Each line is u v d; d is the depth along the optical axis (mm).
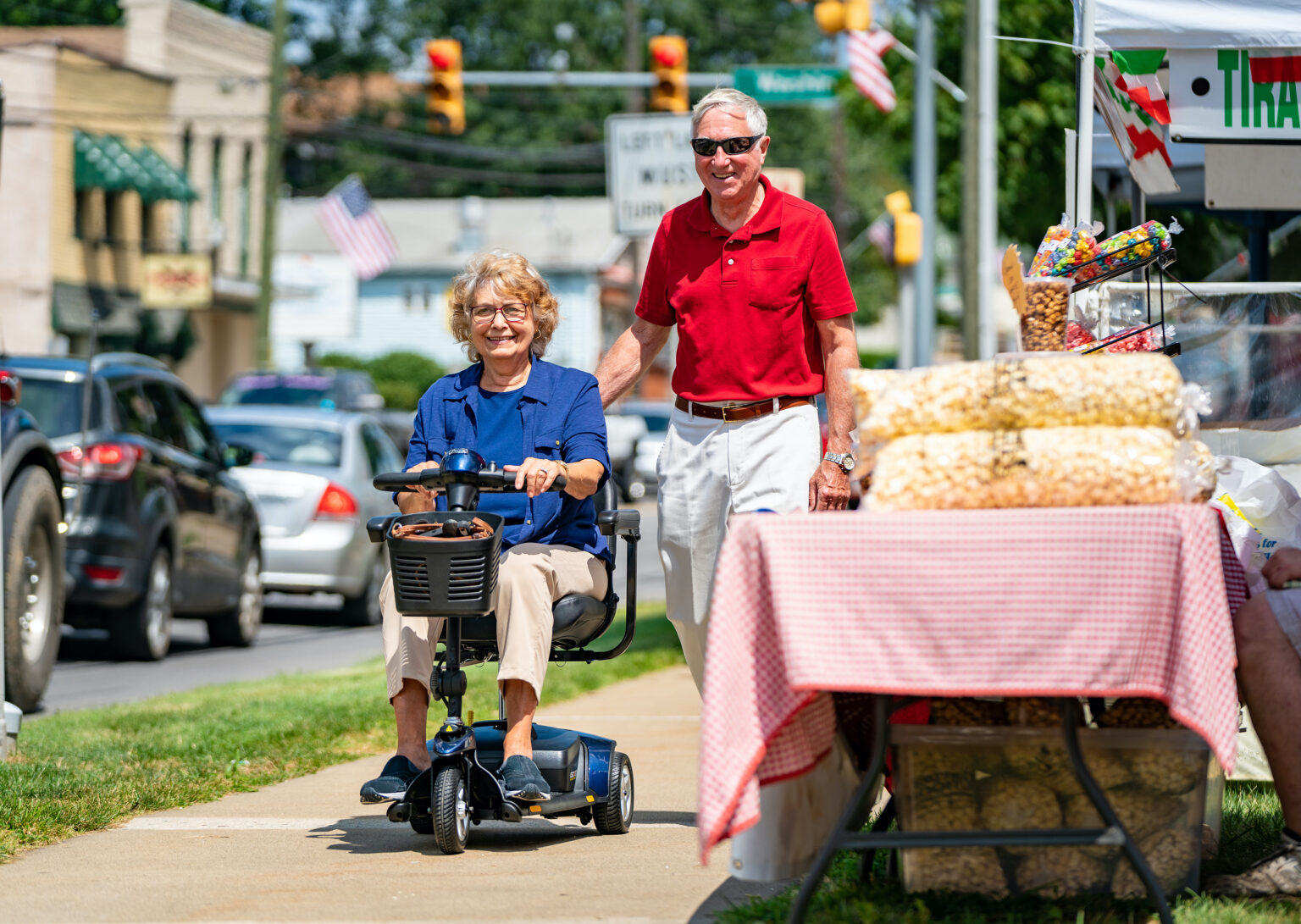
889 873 7371
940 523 6137
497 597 8875
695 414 9117
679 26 104688
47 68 59156
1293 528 8266
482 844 8922
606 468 9234
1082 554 6074
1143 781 6691
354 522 24875
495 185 108500
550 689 15781
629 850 8688
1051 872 6781
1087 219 10391
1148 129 10969
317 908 7309
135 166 62125
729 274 8945
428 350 95938
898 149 45688
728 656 6191
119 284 64438
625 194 28266
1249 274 16734
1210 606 6070
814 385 9141
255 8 100250
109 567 19078
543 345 9625
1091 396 6301
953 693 6098
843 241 102500
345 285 75562
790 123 111188
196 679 19219
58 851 8664
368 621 26156
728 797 6094
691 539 9172
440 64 34938
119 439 19281
